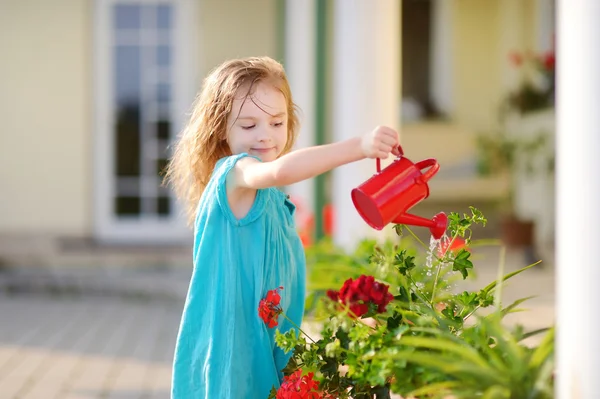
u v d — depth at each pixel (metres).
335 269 4.27
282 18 9.99
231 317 2.46
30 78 10.39
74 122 10.46
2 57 10.36
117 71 10.45
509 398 2.06
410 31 11.55
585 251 1.80
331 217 6.77
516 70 11.13
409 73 11.58
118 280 8.42
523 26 11.16
